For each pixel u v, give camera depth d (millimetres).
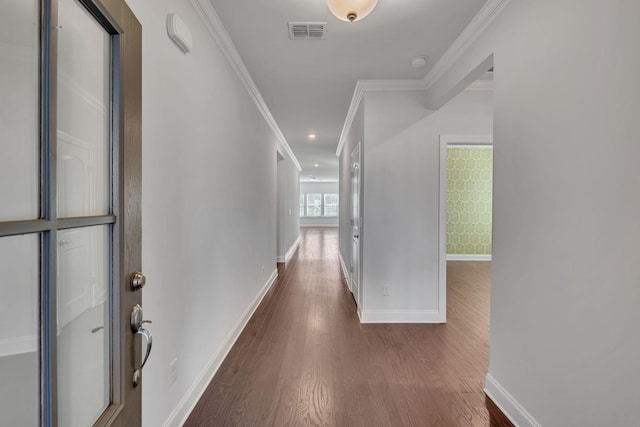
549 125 1402
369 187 3070
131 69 866
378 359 2344
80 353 749
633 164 1039
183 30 1543
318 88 3188
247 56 2494
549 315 1397
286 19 1989
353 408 1771
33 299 604
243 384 1997
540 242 1455
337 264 6035
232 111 2488
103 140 810
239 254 2748
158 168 1391
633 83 1039
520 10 1604
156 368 1386
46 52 617
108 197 822
